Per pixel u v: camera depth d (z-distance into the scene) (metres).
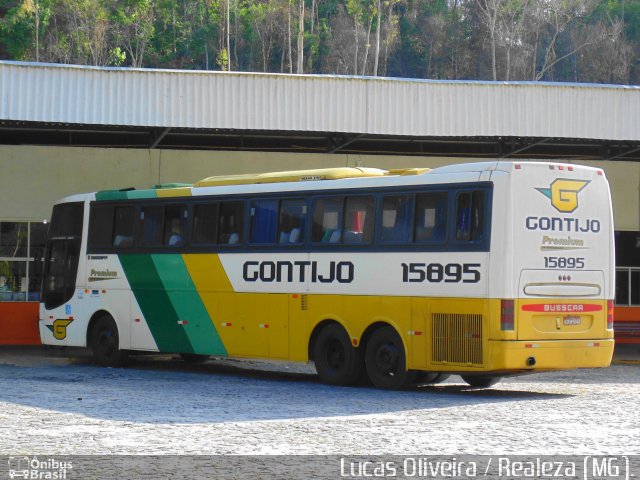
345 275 22.11
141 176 36.09
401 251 21.17
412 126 31.34
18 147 35.78
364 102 31.22
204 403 18.66
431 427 15.36
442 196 20.69
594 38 134.38
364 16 138.88
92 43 129.88
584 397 20.09
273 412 17.27
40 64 30.16
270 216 23.69
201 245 25.05
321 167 36.75
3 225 35.72
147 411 17.41
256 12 140.25
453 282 20.30
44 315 29.12
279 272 23.36
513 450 13.25
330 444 13.74
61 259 28.78
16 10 125.94
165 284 25.84
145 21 134.75
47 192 35.78
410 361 20.89
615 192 37.72
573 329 20.48
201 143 37.19
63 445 13.70
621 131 31.73
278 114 31.08
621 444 13.76
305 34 138.50
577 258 20.62
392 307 21.22
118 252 27.12
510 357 19.61
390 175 21.78
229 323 24.33
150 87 30.69
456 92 31.48
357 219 22.05
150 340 26.22
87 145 37.53
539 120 31.59
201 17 140.62
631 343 35.41
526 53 136.75
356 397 19.77
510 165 19.98
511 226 19.83
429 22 143.25
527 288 19.92
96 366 27.61
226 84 30.94
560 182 20.48
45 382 22.88
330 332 22.44
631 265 37.66
